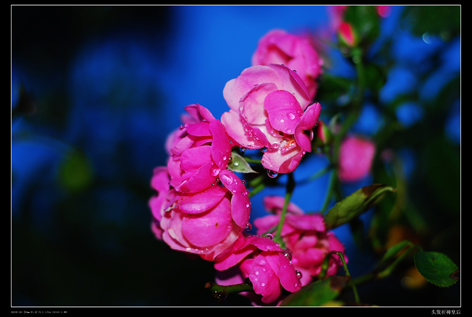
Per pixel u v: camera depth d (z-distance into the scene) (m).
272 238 0.86
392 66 0.97
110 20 1.14
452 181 0.95
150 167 1.16
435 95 0.97
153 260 1.07
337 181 0.94
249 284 0.84
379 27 0.96
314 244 0.87
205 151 0.83
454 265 0.86
